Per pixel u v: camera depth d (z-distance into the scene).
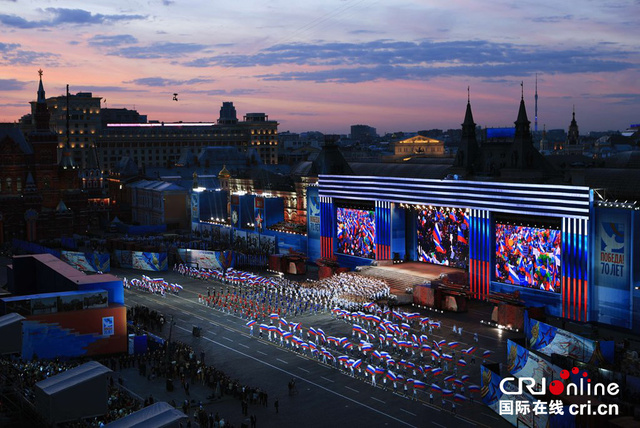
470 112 171.38
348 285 134.88
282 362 100.38
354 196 159.00
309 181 192.75
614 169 151.12
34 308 101.69
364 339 109.38
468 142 171.00
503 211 125.00
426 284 131.25
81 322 103.81
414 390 87.12
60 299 103.06
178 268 175.50
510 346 84.19
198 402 85.25
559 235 116.62
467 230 139.62
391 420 78.31
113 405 80.88
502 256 127.62
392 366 95.00
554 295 116.94
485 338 107.69
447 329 113.12
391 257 151.62
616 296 108.38
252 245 187.88
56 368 90.94
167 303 138.25
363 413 80.69
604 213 109.06
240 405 84.38
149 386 91.25
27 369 88.81
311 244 175.25
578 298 113.12
